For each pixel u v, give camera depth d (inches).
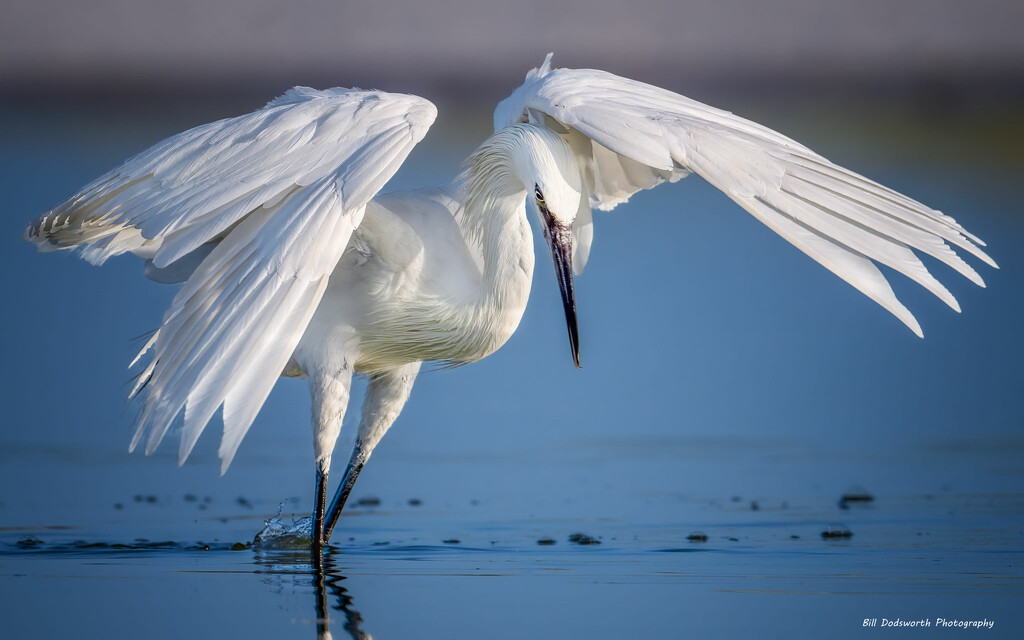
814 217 325.1
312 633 302.2
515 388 631.2
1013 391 606.5
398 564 377.1
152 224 338.6
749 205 326.3
